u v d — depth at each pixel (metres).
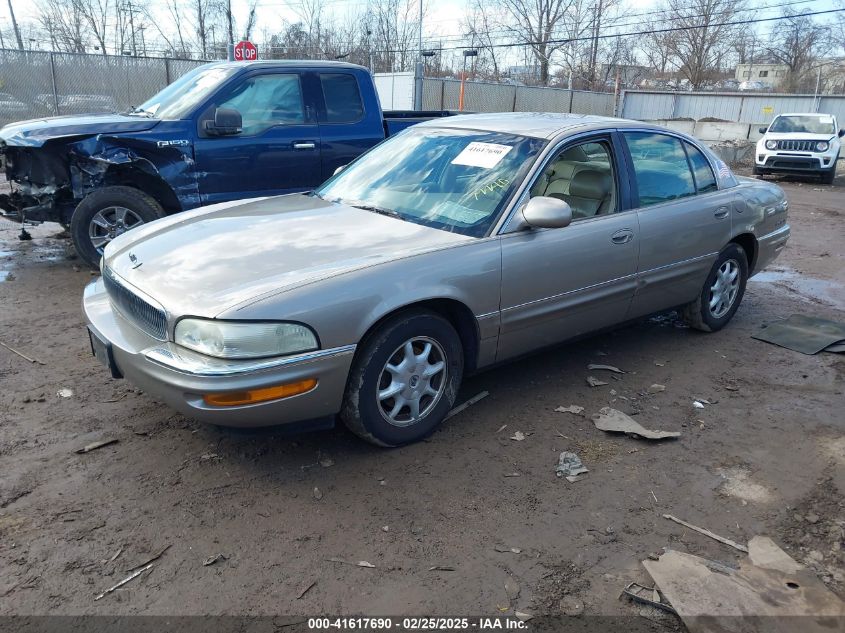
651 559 2.85
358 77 7.29
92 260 6.39
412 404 3.57
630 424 3.93
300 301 3.02
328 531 2.95
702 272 5.16
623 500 3.26
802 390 4.58
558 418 4.04
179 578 2.64
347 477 3.34
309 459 3.49
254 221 3.93
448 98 26.19
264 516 3.02
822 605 2.61
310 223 3.86
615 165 4.48
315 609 2.52
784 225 6.03
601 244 4.22
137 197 6.37
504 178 3.99
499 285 3.73
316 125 7.00
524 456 3.61
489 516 3.10
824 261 8.65
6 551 2.73
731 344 5.41
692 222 4.87
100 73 18.23
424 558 2.81
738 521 3.14
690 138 5.19
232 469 3.37
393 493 3.23
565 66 42.56
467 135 4.48
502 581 2.70
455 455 3.59
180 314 3.00
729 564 2.84
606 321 4.55
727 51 46.56
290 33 37.97
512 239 3.78
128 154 6.09
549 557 2.85
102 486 3.19
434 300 3.52
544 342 4.20
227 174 6.55
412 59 39.47
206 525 2.95
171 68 19.20
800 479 3.51
